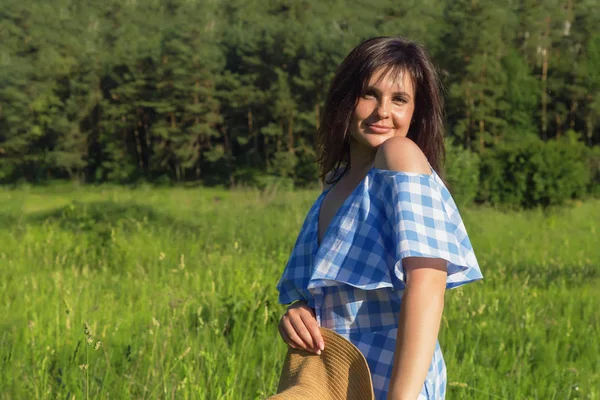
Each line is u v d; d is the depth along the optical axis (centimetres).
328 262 160
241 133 5947
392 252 155
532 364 471
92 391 359
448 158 2300
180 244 1032
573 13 5706
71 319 493
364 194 159
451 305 568
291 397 153
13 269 821
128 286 721
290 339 166
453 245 150
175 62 5762
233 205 1812
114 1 7562
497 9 5403
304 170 5331
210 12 6706
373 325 160
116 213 1227
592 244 1255
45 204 3078
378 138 173
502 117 5400
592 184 2753
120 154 6094
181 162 5947
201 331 457
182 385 338
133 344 446
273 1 7019
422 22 5856
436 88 178
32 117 6194
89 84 6162
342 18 6456
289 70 5728
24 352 439
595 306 682
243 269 747
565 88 5434
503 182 2338
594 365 487
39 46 6606
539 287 816
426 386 160
